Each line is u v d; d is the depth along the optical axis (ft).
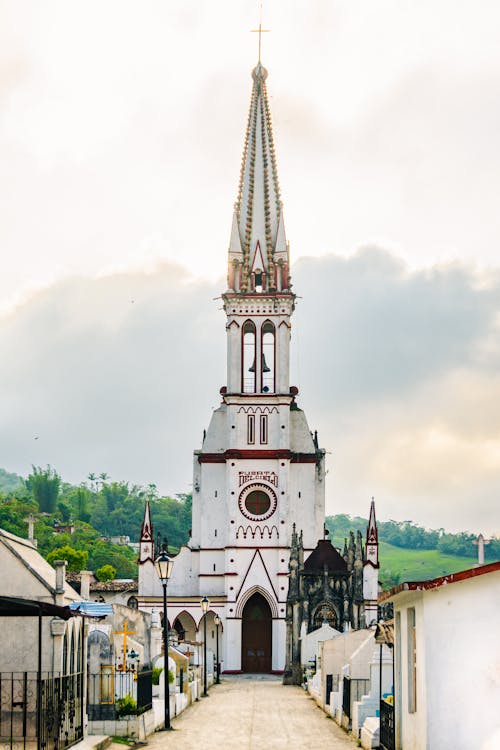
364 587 419.95
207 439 446.60
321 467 445.37
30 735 131.23
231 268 451.94
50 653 132.87
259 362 444.96
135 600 458.09
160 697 180.45
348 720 168.55
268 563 428.15
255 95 475.31
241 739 153.99
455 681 102.22
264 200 461.37
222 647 427.33
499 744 98.84
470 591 102.58
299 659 363.35
